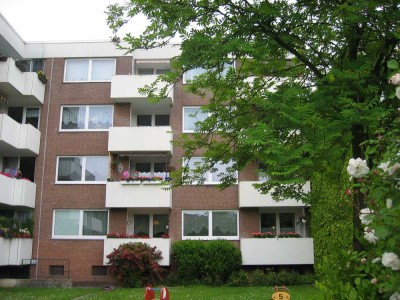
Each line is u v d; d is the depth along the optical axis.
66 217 19.48
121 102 20.44
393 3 5.59
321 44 7.11
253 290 15.05
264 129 5.12
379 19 5.78
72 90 20.78
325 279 4.22
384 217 3.01
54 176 19.84
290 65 7.94
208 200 19.53
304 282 17.00
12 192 18.22
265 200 18.73
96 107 20.67
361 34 6.29
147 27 6.39
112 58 21.08
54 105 20.62
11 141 18.20
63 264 18.86
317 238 16.02
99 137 20.23
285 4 6.50
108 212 19.45
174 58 6.81
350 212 6.13
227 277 17.61
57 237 19.20
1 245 16.39
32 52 21.11
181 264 17.62
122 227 19.14
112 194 18.83
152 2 6.36
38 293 14.61
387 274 3.24
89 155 20.08
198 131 8.22
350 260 3.85
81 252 18.98
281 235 18.20
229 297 12.96
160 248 17.94
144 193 18.81
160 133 19.25
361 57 6.21
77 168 19.98
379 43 6.54
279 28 6.48
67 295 13.94
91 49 21.03
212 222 19.42
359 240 4.03
